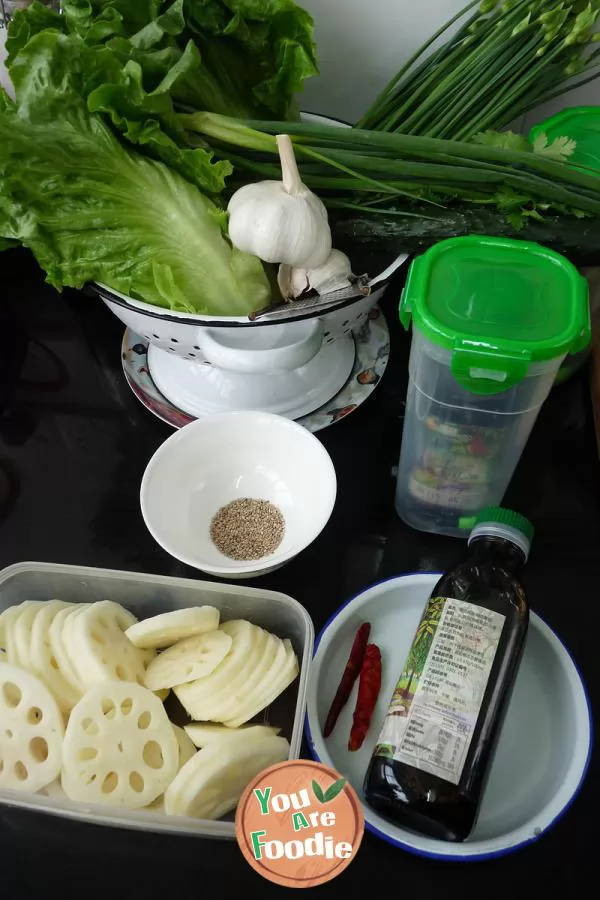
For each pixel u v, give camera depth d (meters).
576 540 0.69
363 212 0.68
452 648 0.53
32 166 0.60
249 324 0.63
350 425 0.79
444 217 0.66
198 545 0.68
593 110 0.72
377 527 0.71
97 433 0.78
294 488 0.71
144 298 0.66
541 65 0.66
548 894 0.52
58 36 0.56
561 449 0.76
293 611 0.59
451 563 0.69
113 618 0.60
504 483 0.67
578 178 0.64
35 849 0.54
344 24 0.84
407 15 0.82
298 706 0.55
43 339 0.86
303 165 0.67
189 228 0.63
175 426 0.77
